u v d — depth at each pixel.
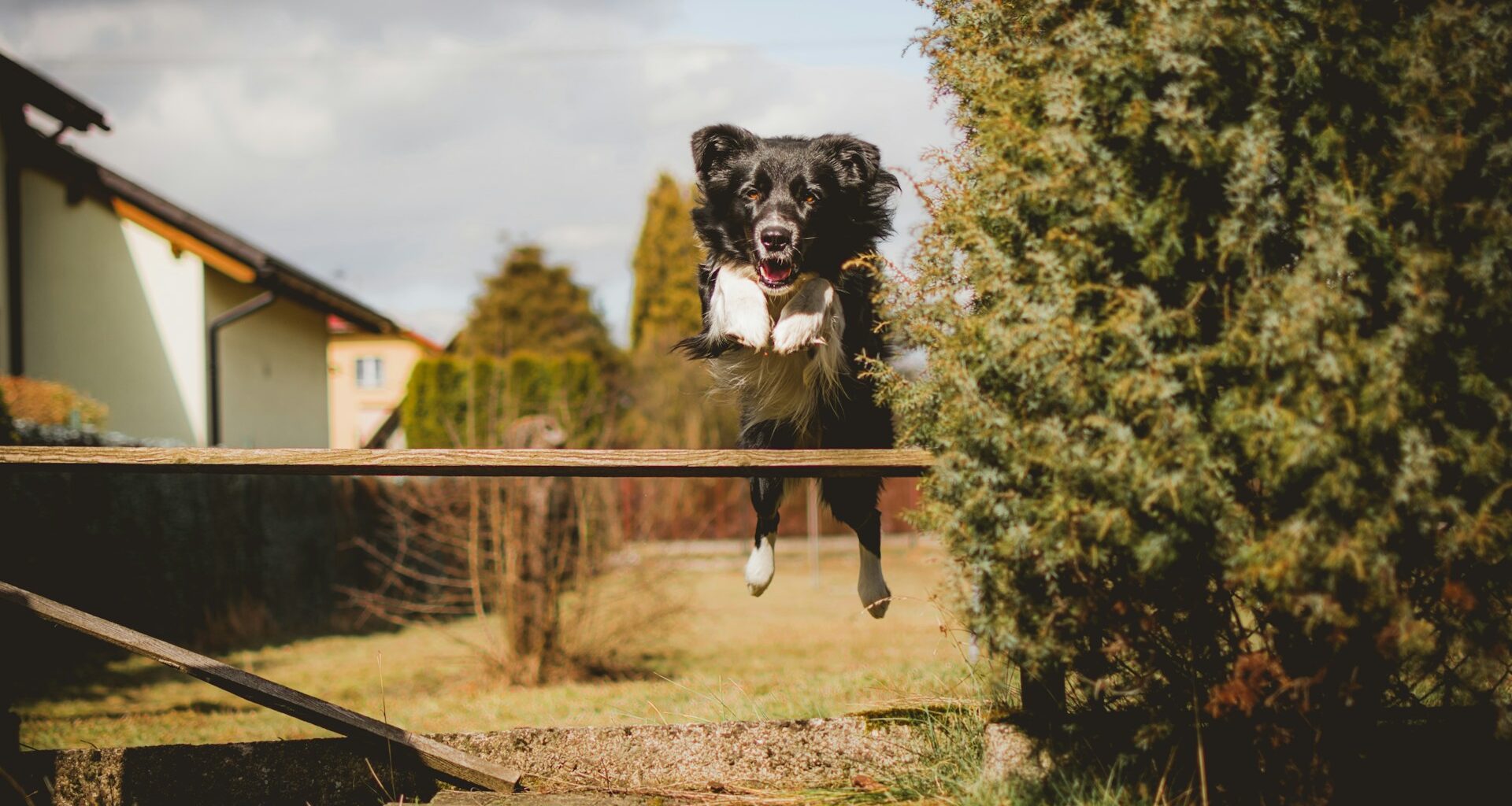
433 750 3.06
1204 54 2.31
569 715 5.63
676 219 37.75
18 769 3.06
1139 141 2.33
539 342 33.47
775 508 4.37
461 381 18.61
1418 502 2.21
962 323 2.49
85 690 7.40
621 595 8.59
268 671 8.52
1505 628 2.42
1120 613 2.40
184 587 9.72
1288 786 2.51
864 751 3.21
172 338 13.98
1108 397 2.29
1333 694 2.48
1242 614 2.76
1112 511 2.27
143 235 13.97
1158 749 2.66
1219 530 2.27
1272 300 2.25
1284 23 2.35
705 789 3.11
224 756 3.08
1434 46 2.34
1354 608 2.23
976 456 2.43
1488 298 2.30
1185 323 2.31
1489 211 2.31
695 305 32.06
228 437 14.89
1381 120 2.39
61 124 13.16
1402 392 2.21
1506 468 2.30
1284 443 2.17
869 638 9.65
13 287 12.78
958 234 2.53
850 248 4.28
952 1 2.75
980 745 3.05
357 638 10.76
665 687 6.45
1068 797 2.61
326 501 12.11
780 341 3.74
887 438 4.21
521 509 8.20
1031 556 2.39
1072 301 2.31
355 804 3.08
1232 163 2.30
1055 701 2.81
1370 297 2.32
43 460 2.85
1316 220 2.28
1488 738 2.76
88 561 8.45
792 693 4.44
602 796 2.99
